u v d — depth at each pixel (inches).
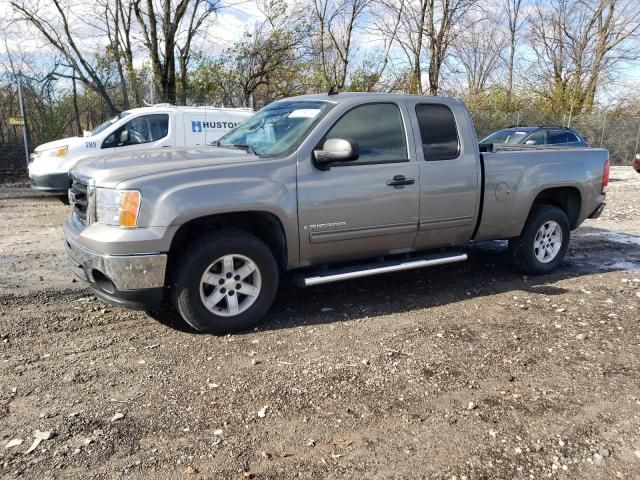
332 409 120.1
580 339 162.4
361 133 177.3
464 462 102.3
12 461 99.3
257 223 169.3
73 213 179.2
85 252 149.1
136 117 393.1
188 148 186.7
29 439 106.3
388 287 213.0
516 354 151.1
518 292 208.8
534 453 105.6
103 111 630.5
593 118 1019.3
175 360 143.0
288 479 96.5
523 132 533.0
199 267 152.6
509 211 211.3
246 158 163.3
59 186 380.2
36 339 154.3
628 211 422.3
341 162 168.7
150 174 147.4
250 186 155.4
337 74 867.4
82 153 378.3
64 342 153.0
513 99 1130.0
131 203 142.4
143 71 702.5
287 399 123.8
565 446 108.1
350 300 195.9
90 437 107.3
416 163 185.2
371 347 153.6
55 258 245.1
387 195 178.9
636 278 229.8
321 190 167.0
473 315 182.2
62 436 107.5
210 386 129.1
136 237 141.9
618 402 125.9
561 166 224.1
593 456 105.1
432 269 240.5
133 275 143.5
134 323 168.4
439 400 125.0
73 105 597.6
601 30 1176.2
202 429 111.3
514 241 226.8
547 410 121.6
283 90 789.9
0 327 161.5
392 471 99.3
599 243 303.9
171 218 144.5
